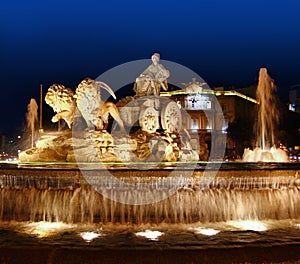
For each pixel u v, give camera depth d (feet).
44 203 27.68
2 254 15.83
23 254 15.79
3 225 26.58
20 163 41.09
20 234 24.21
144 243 21.99
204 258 15.64
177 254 15.75
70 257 15.60
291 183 30.09
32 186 28.89
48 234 24.21
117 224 26.73
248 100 201.87
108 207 27.32
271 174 29.66
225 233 24.29
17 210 28.07
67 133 45.01
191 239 22.85
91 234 24.20
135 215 27.32
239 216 27.94
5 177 29.66
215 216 27.66
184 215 27.43
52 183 28.48
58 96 45.34
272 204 28.55
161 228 25.68
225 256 15.74
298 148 152.56
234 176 28.94
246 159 62.85
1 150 148.77
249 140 163.22
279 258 15.87
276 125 181.47
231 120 184.14
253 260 15.71
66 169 28.94
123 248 16.34
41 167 32.86
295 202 29.25
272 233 24.36
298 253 16.14
